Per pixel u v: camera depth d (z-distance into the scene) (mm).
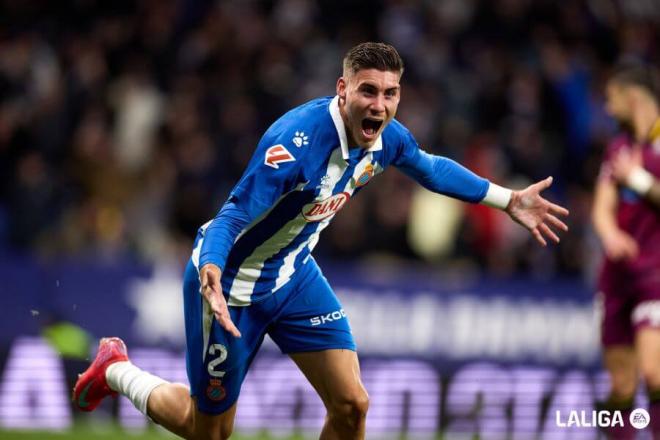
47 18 43781
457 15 48406
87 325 32281
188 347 17938
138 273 32844
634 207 24094
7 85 39406
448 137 41844
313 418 31906
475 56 46969
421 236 38188
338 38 46562
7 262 32188
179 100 40812
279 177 16375
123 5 44531
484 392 34062
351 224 37219
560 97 46094
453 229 38312
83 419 30969
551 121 45750
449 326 34344
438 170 18469
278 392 31781
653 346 23297
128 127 40594
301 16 46344
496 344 34625
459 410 33750
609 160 24719
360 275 34125
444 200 38406
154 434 29203
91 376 19453
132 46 42562
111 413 30938
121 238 37625
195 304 17594
